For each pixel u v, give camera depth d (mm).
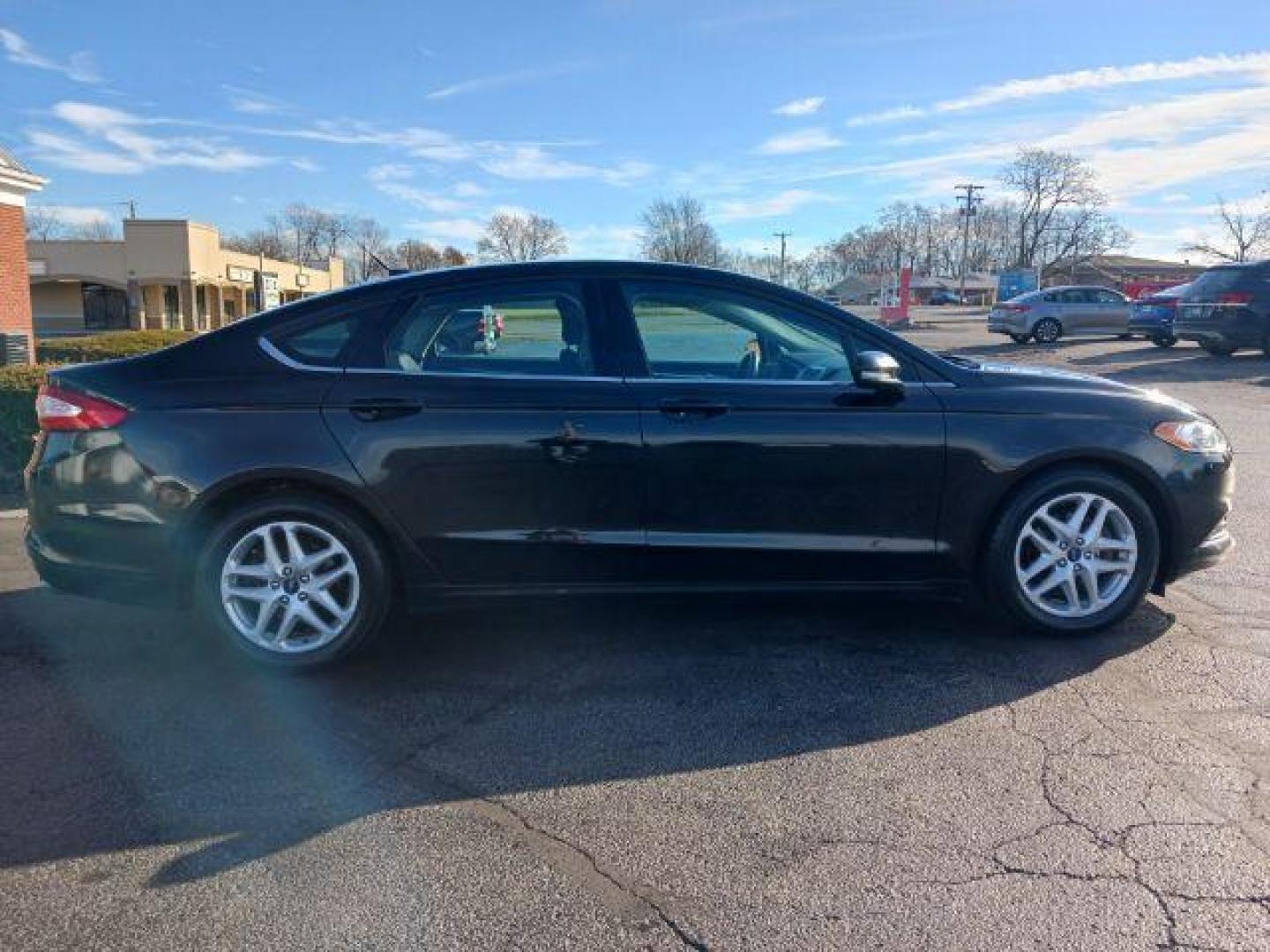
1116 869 2646
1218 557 4344
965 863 2686
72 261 50844
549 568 4023
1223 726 3471
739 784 3133
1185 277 98812
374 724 3600
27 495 4098
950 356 4855
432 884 2627
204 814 2986
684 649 4262
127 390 3930
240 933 2436
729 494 4008
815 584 4145
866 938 2389
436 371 3994
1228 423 10578
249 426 3867
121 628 4555
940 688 3816
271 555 3959
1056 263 97188
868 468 4035
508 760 3316
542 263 4191
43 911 2518
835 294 111750
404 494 3910
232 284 57312
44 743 3447
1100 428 4145
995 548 4176
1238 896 2529
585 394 3965
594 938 2408
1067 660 4078
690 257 72000
